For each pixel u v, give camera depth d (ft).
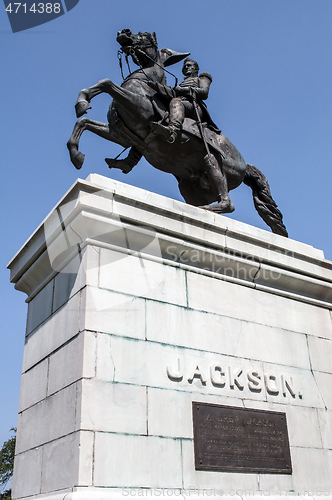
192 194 28.25
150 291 18.56
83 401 15.25
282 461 18.48
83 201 17.81
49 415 17.10
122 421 15.65
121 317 17.33
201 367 18.37
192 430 16.98
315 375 21.68
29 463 17.58
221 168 26.76
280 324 21.90
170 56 28.68
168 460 15.97
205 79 28.02
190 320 19.04
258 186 29.66
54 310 19.22
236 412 18.28
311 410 20.59
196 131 26.40
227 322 20.12
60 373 17.16
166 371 17.44
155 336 17.83
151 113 25.07
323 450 20.01
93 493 13.83
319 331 23.15
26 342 21.29
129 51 26.78
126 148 26.21
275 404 19.61
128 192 19.76
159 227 19.35
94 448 14.78
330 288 24.23
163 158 26.55
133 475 15.08
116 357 16.55
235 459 17.33
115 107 24.89
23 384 20.27
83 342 16.19
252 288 21.93
